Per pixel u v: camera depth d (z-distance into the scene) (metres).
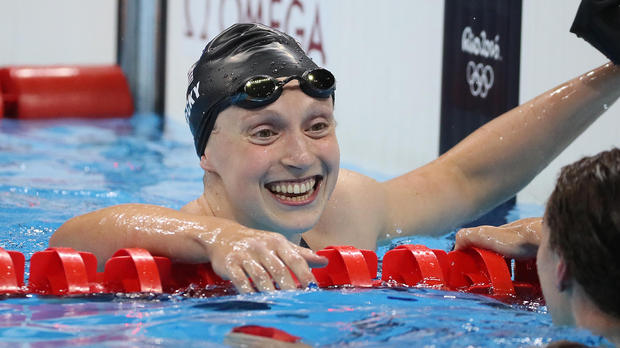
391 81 19.92
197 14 26.14
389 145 20.03
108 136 22.31
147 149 20.11
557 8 16.25
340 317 5.43
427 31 18.80
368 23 20.53
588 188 4.48
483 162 9.77
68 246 7.96
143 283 6.29
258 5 23.47
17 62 29.34
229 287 6.57
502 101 17.03
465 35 17.73
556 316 4.86
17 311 5.64
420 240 9.83
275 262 6.17
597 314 4.52
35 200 12.84
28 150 18.92
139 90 28.88
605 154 4.63
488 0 17.44
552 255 4.78
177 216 7.19
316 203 7.39
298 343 4.71
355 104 21.27
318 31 22.00
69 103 26.23
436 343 4.73
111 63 29.97
